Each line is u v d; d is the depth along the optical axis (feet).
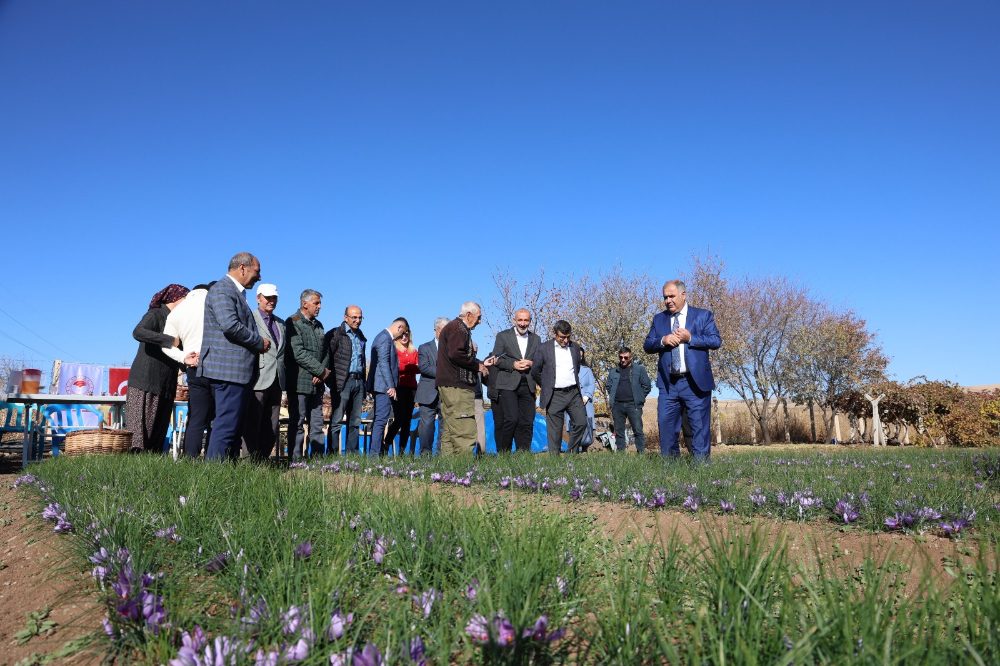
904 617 5.52
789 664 4.81
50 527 11.56
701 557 8.43
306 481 13.24
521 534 8.45
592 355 96.32
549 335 93.45
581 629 6.19
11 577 9.05
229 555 7.92
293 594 6.47
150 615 6.22
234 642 5.46
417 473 19.34
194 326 23.49
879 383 92.84
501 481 17.66
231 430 19.85
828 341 101.09
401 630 5.82
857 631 5.35
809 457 29.32
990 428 74.59
